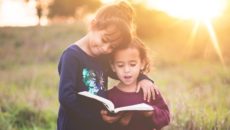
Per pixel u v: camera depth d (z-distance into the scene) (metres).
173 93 9.43
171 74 16.39
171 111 6.40
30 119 8.78
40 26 35.53
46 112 9.24
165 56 22.14
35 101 9.90
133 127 3.90
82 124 3.90
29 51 26.91
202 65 19.70
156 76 15.56
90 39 3.84
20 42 30.55
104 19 3.81
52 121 8.96
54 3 63.59
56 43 29.34
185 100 6.80
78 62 3.86
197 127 5.90
